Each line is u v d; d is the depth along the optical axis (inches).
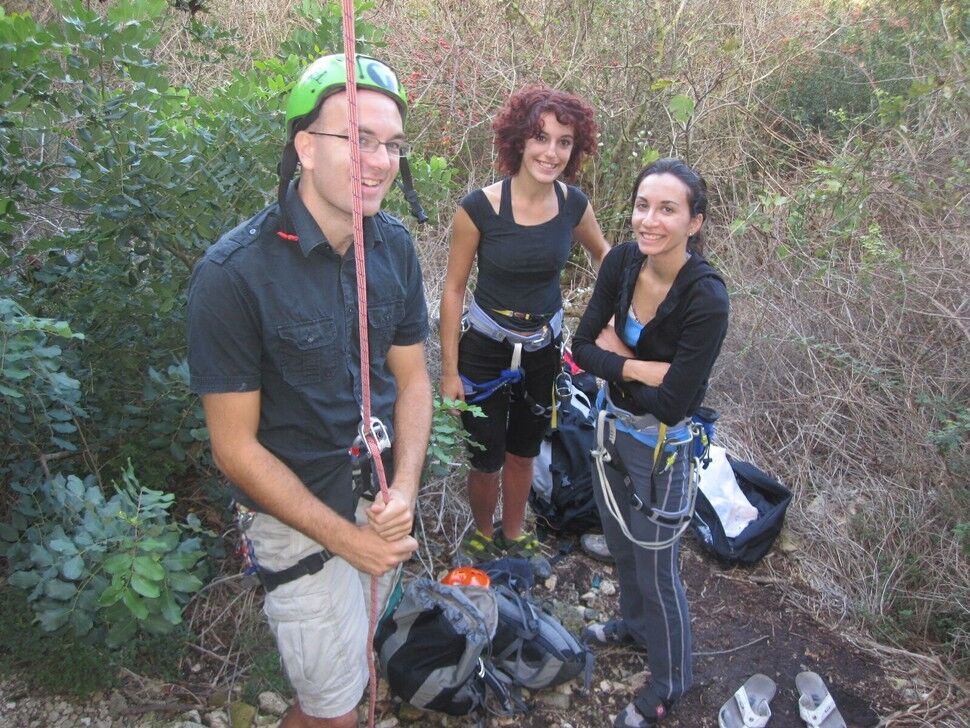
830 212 182.5
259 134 105.2
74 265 106.2
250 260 60.2
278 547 69.6
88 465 108.6
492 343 106.3
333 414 66.1
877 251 158.4
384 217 70.3
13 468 98.9
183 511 116.0
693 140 207.8
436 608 94.6
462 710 94.9
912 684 107.2
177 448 103.6
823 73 229.3
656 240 78.7
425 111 211.0
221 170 104.7
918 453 133.7
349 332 65.3
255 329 61.1
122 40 95.2
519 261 101.7
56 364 88.8
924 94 181.0
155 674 98.2
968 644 109.5
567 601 119.6
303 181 62.4
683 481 88.0
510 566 116.7
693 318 78.6
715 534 127.0
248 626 104.6
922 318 155.6
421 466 73.0
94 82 105.8
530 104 96.6
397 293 69.0
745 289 164.9
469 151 202.2
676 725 101.7
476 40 219.5
